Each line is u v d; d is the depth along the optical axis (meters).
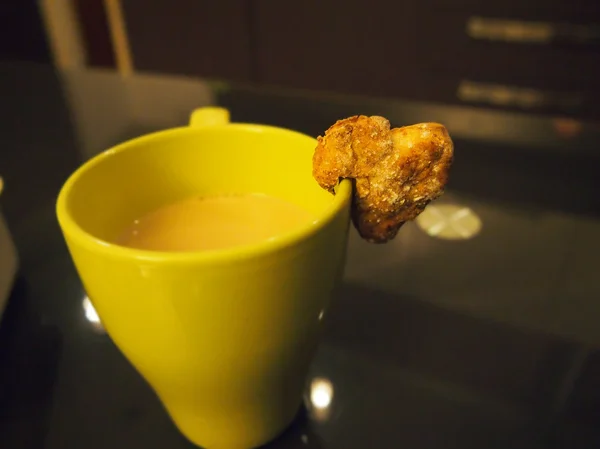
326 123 0.36
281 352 0.13
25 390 0.18
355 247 0.25
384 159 0.13
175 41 0.81
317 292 0.13
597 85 0.67
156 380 0.14
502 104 0.72
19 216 0.28
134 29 0.82
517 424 0.17
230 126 0.17
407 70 0.74
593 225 0.26
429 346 0.20
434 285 0.23
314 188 0.16
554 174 0.30
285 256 0.11
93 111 0.39
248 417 0.15
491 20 0.67
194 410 0.15
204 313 0.11
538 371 0.19
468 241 0.25
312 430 0.17
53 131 0.36
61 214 0.12
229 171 0.18
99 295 0.12
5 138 0.36
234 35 0.78
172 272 0.11
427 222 0.27
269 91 0.40
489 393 0.18
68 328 0.21
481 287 0.23
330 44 0.75
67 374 0.19
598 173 0.30
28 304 0.22
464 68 0.71
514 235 0.26
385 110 0.37
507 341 0.20
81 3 0.78
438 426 0.17
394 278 0.23
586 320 0.21
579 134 0.34
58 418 0.17
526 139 0.34
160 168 0.17
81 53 0.82
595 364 0.19
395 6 0.70
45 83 0.43
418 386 0.18
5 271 0.22
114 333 0.13
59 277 0.23
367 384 0.18
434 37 0.70
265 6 0.75
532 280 0.23
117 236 0.16
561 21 0.65
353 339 0.20
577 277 0.23
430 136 0.13
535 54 0.67
